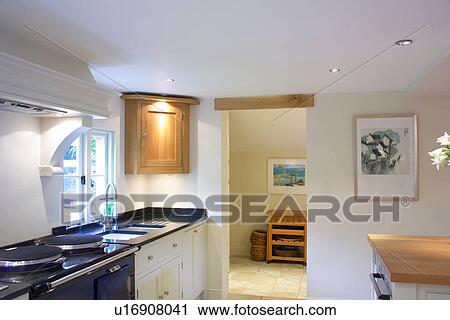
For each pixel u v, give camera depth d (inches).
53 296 73.4
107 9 72.8
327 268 152.6
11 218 97.7
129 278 99.9
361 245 150.1
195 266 153.0
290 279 191.8
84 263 82.3
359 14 75.4
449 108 144.9
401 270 74.7
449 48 95.6
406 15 75.7
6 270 75.0
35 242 101.2
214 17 76.7
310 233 154.3
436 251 90.6
